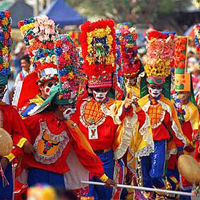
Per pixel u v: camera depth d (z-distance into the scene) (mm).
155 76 17719
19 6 66062
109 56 15781
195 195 14203
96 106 15992
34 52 14672
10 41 13508
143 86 18281
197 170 13625
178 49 19453
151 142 16547
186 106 19625
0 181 13078
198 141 17922
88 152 13938
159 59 17609
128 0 73438
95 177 15961
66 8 53531
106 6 73312
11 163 13344
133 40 18859
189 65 32312
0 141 12508
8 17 13320
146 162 18062
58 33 14969
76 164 14305
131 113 15734
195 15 80750
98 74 15703
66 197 7379
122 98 18047
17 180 13883
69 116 13680
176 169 19234
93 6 73812
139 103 18047
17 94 18312
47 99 13477
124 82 18906
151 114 17953
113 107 15859
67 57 13461
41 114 13680
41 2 83000
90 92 16234
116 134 15906
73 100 13656
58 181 13844
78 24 53344
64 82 13453
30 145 13234
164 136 17938
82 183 14383
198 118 19578
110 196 16391
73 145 14055
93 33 15586
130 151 16609
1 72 13227
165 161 18156
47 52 14555
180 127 18031
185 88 19500
